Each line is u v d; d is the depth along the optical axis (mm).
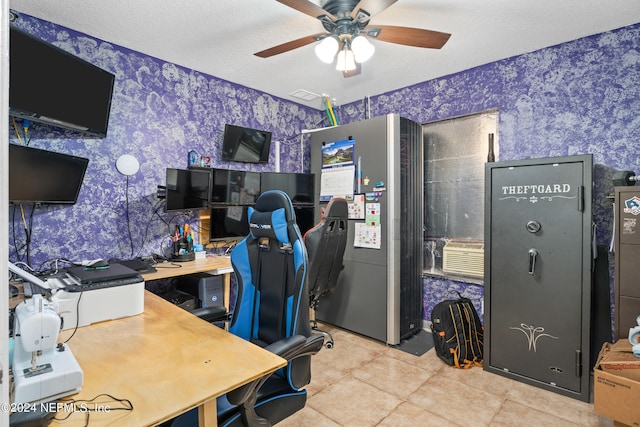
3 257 428
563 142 2619
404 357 2771
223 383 1019
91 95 2248
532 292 2320
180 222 3053
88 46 2475
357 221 3219
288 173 3535
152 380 1034
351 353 2844
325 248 2631
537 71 2730
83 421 842
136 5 2111
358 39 1891
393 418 1983
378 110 3785
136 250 2770
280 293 1572
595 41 2471
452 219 3291
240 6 2123
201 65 3020
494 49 2711
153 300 1907
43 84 1947
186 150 3084
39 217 2291
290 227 1574
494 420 1960
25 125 2205
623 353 1854
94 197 2537
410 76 3268
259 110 3688
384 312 3010
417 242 3295
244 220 3270
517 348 2385
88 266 1790
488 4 2092
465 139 3186
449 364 2621
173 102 2982
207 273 2803
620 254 2035
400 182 3031
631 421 1688
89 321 1506
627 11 2166
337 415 2012
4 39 439
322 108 4316
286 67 3068
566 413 2020
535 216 2303
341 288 3354
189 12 2186
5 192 431
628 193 2012
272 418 1324
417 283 3295
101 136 2410
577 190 2152
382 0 1656
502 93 2914
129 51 2697
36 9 2152
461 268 3139
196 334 1399
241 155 3434
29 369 963
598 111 2467
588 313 2123
